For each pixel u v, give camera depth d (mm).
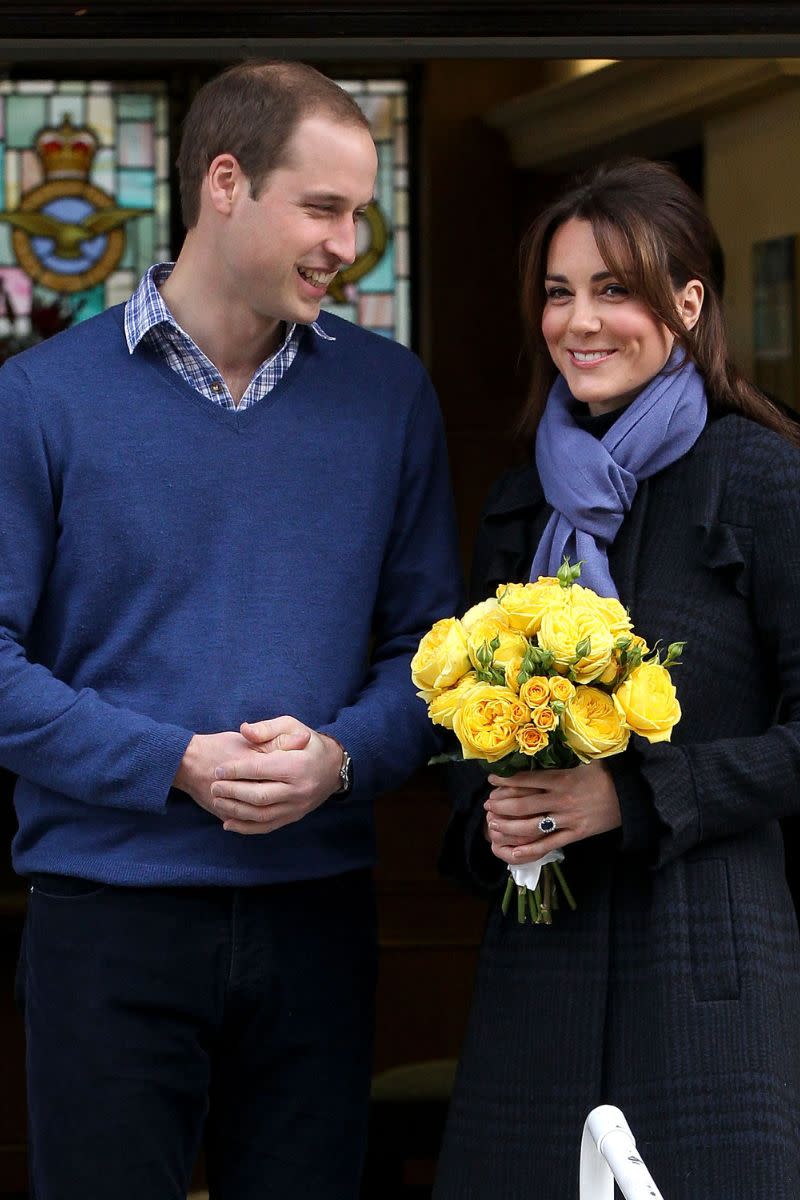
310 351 5758
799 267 10344
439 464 6004
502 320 14344
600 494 5336
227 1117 5758
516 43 6422
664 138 12219
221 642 5445
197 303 5590
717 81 10695
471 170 14156
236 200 5379
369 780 5504
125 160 14602
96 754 5305
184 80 14570
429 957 10328
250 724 5312
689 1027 5047
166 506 5453
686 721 5215
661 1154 5016
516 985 5352
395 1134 8016
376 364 5875
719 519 5281
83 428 5461
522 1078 5254
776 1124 4980
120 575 5457
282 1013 5598
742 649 5258
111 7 6266
